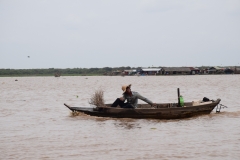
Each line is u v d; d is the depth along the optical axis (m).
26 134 16.88
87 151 13.58
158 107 22.56
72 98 38.41
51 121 20.77
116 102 21.83
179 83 79.50
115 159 12.50
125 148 13.96
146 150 13.63
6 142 15.18
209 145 14.27
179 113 20.81
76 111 22.16
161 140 15.26
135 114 20.72
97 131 17.45
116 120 20.55
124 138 15.76
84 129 18.02
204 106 21.64
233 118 20.92
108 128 18.20
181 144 14.49
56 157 12.81
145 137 15.91
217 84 69.50
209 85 65.69
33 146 14.44
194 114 21.36
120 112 20.89
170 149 13.73
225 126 18.33
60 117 22.28
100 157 12.75
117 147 14.13
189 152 13.27
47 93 48.47
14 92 51.75
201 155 12.87
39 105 30.38
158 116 20.64
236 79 103.50
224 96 38.19
